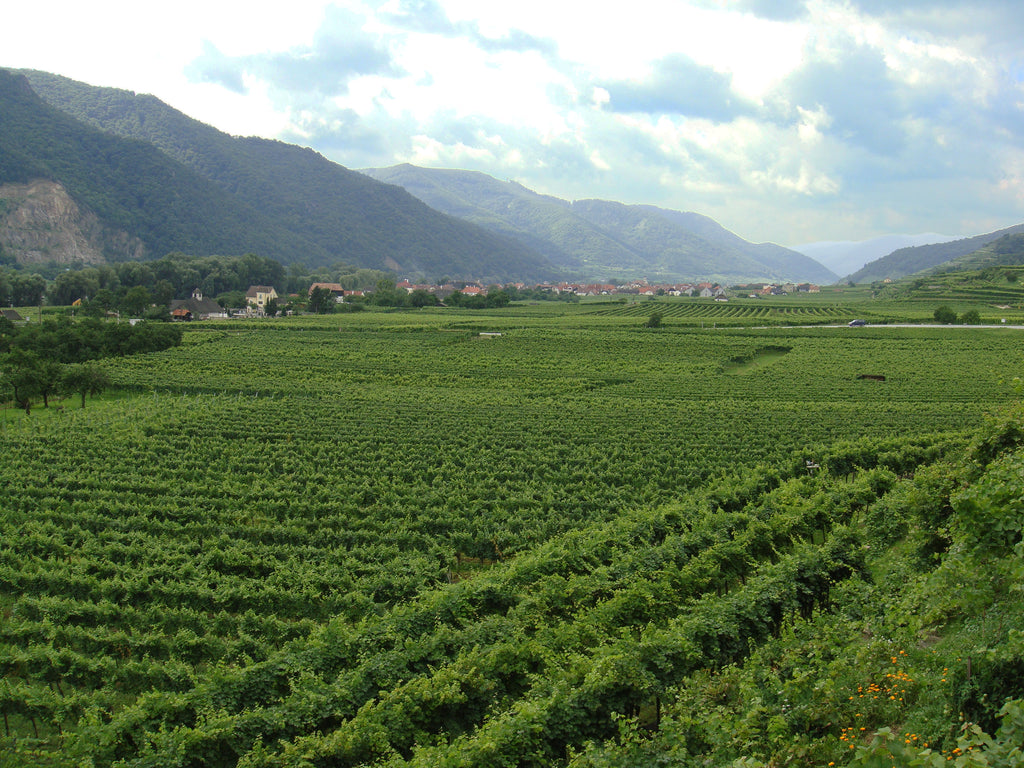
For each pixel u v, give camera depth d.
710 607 24.56
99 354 111.62
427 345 131.38
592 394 88.44
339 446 58.03
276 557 35.62
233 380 94.25
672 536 33.56
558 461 53.94
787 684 18.73
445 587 29.42
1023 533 20.94
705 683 20.28
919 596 21.80
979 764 11.99
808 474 49.50
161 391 90.69
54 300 196.00
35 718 24.16
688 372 106.12
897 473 51.50
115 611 29.62
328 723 22.00
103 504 42.25
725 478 45.88
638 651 21.66
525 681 23.31
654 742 17.98
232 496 45.25
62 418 70.31
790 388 90.62
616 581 28.98
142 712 21.20
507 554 37.34
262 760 19.17
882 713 17.98
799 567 27.64
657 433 63.94
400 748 20.61
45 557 36.41
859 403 81.31
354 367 107.31
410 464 52.44
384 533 38.59
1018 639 16.34
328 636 24.94
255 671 23.28
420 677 22.52
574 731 19.66
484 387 94.88
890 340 137.38
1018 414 31.27
